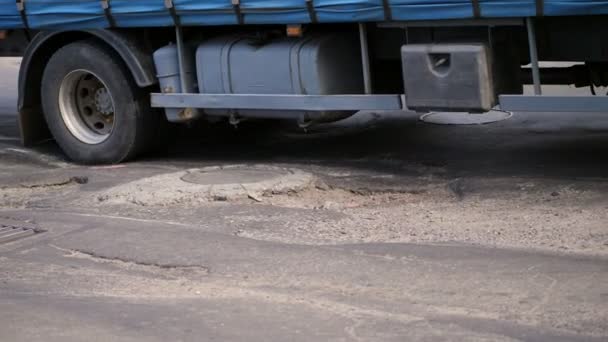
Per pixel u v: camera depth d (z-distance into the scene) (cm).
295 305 722
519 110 1017
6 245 924
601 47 1012
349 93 1146
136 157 1294
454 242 855
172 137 1322
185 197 1040
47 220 999
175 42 1238
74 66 1280
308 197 1057
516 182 1061
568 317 671
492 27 1029
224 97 1190
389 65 1162
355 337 654
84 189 1140
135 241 906
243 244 878
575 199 973
